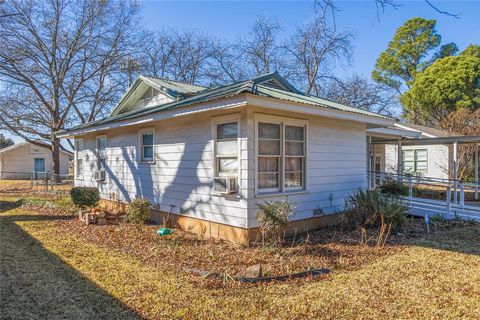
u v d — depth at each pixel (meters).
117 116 11.70
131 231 7.67
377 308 3.73
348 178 8.84
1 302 3.89
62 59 21.98
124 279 4.63
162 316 3.57
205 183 7.30
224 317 3.55
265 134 6.82
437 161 17.84
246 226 6.36
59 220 9.24
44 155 31.88
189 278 4.68
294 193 7.30
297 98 8.21
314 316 3.57
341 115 7.50
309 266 5.15
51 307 3.78
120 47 23.06
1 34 16.86
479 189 14.20
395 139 13.87
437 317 3.53
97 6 21.62
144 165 9.43
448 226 8.18
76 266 5.18
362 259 5.56
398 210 7.41
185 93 9.47
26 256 5.71
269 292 4.19
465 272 4.88
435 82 23.89
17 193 17.16
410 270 4.98
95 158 12.35
